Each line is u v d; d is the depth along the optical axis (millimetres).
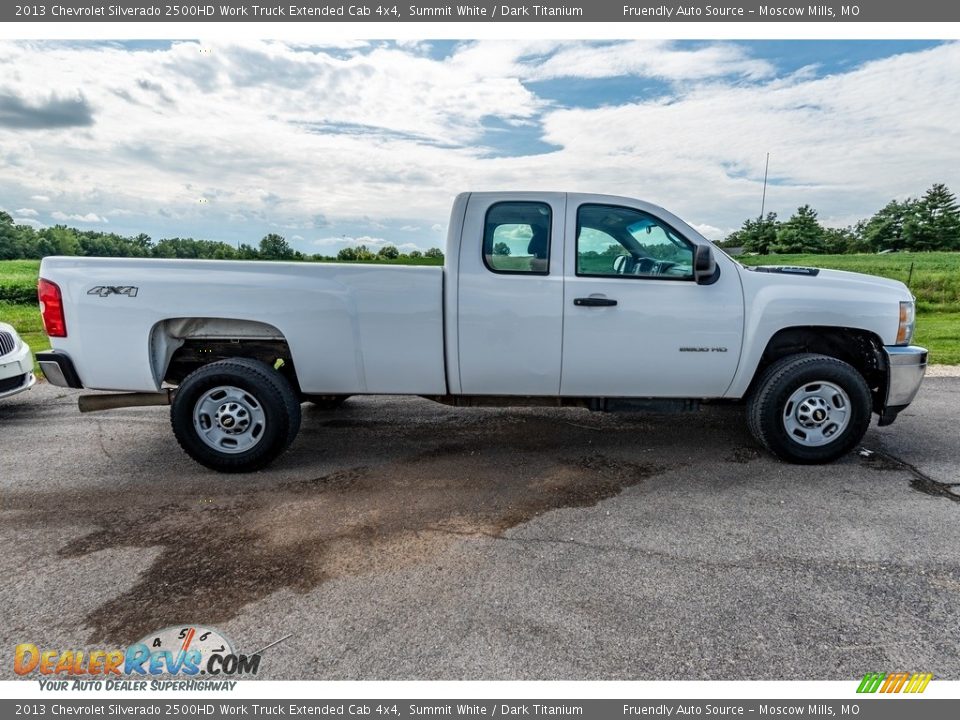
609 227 3865
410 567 2748
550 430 4926
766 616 2365
